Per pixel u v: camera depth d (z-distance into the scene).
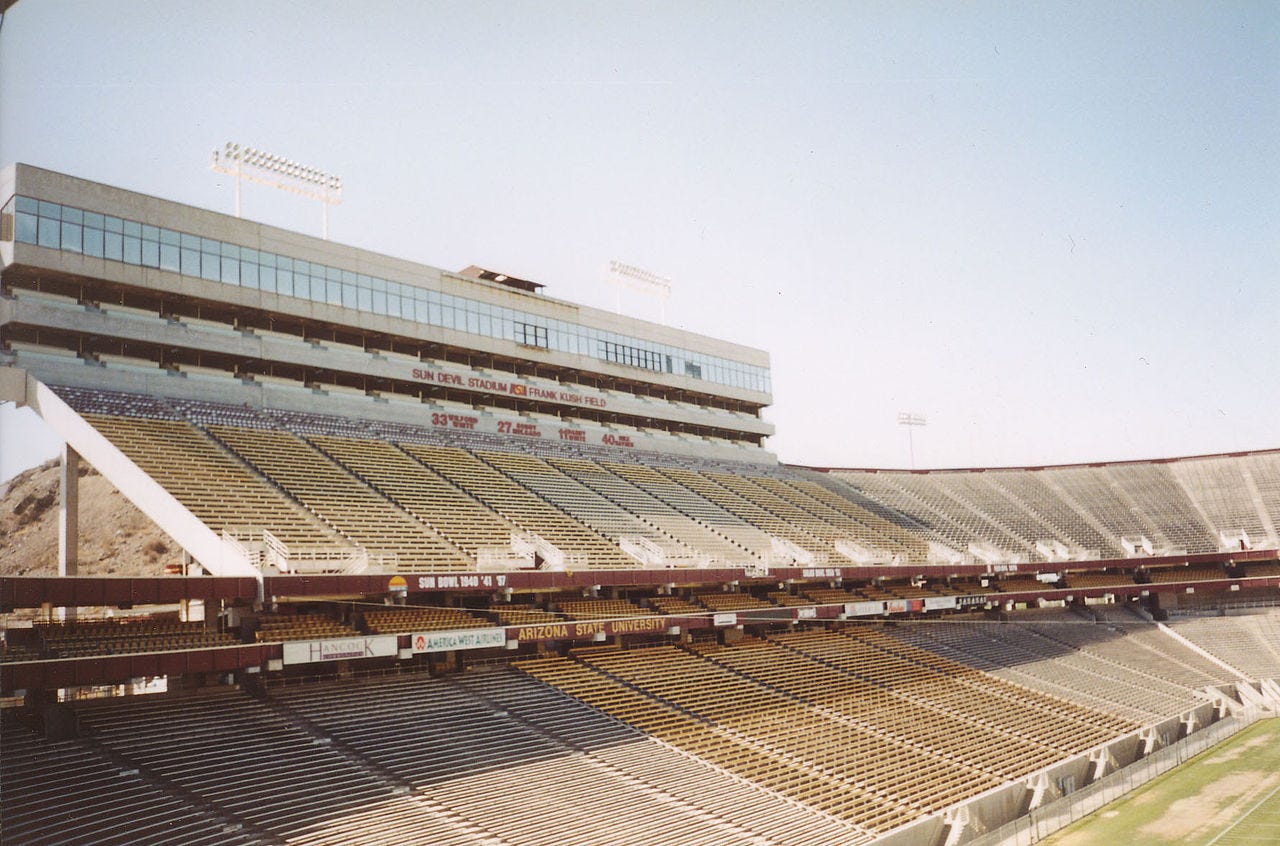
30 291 43.44
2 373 41.56
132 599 30.28
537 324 65.94
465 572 40.97
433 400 60.16
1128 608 82.25
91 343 45.19
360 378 56.38
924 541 76.56
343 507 44.62
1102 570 78.69
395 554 42.34
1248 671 70.62
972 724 52.34
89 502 70.81
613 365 71.00
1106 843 39.81
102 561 63.81
